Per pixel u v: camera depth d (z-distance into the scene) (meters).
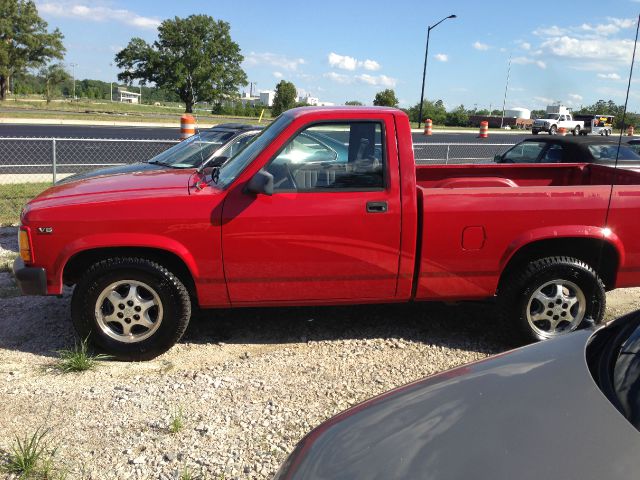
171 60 59.72
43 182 12.23
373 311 5.45
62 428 3.44
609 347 2.25
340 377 4.14
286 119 4.56
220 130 8.47
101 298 4.31
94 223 4.19
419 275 4.46
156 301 4.34
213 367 4.29
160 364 4.35
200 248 4.25
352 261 4.37
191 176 4.95
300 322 5.16
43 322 5.06
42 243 4.21
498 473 1.63
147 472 3.05
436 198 4.35
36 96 81.44
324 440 2.04
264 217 4.24
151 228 4.21
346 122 4.36
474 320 5.29
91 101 75.75
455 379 2.24
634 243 4.55
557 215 4.45
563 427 1.77
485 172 6.34
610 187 4.50
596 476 1.56
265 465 3.11
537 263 4.52
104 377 4.12
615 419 1.77
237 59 62.09
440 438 1.84
